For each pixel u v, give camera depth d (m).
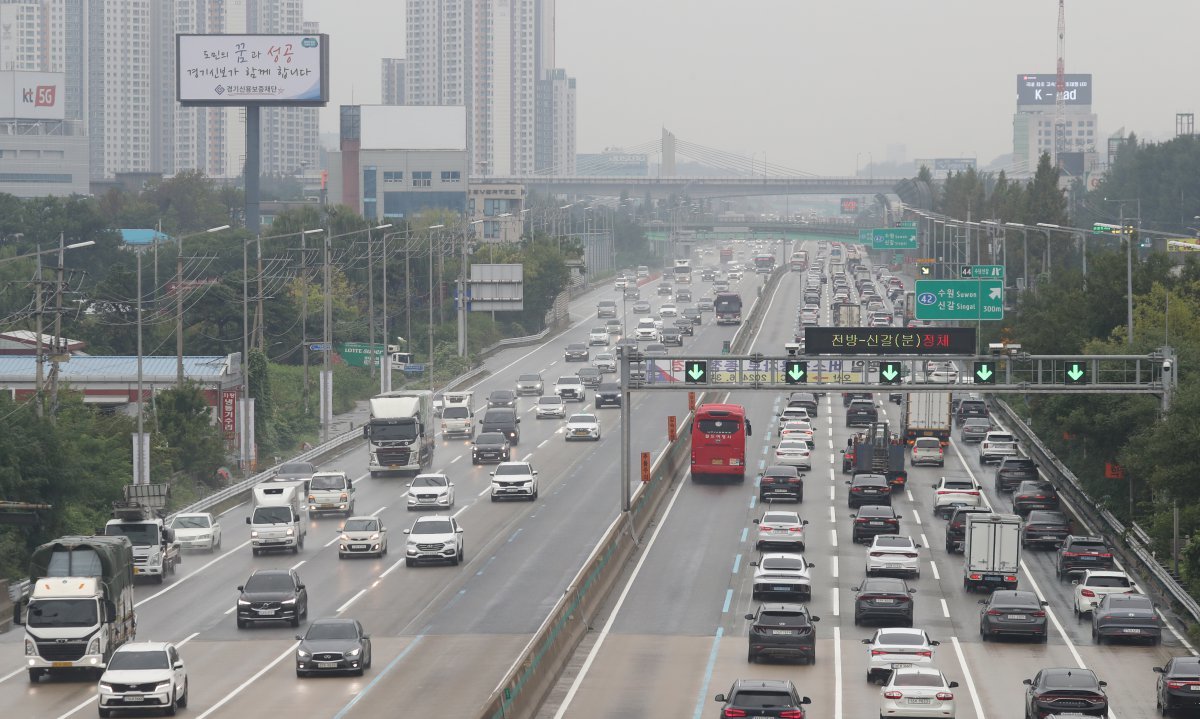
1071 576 178.38
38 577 130.38
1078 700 106.25
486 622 150.38
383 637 143.88
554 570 178.62
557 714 114.69
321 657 126.38
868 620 151.25
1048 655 139.00
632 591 168.75
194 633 148.12
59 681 127.75
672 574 178.75
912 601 150.38
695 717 113.25
